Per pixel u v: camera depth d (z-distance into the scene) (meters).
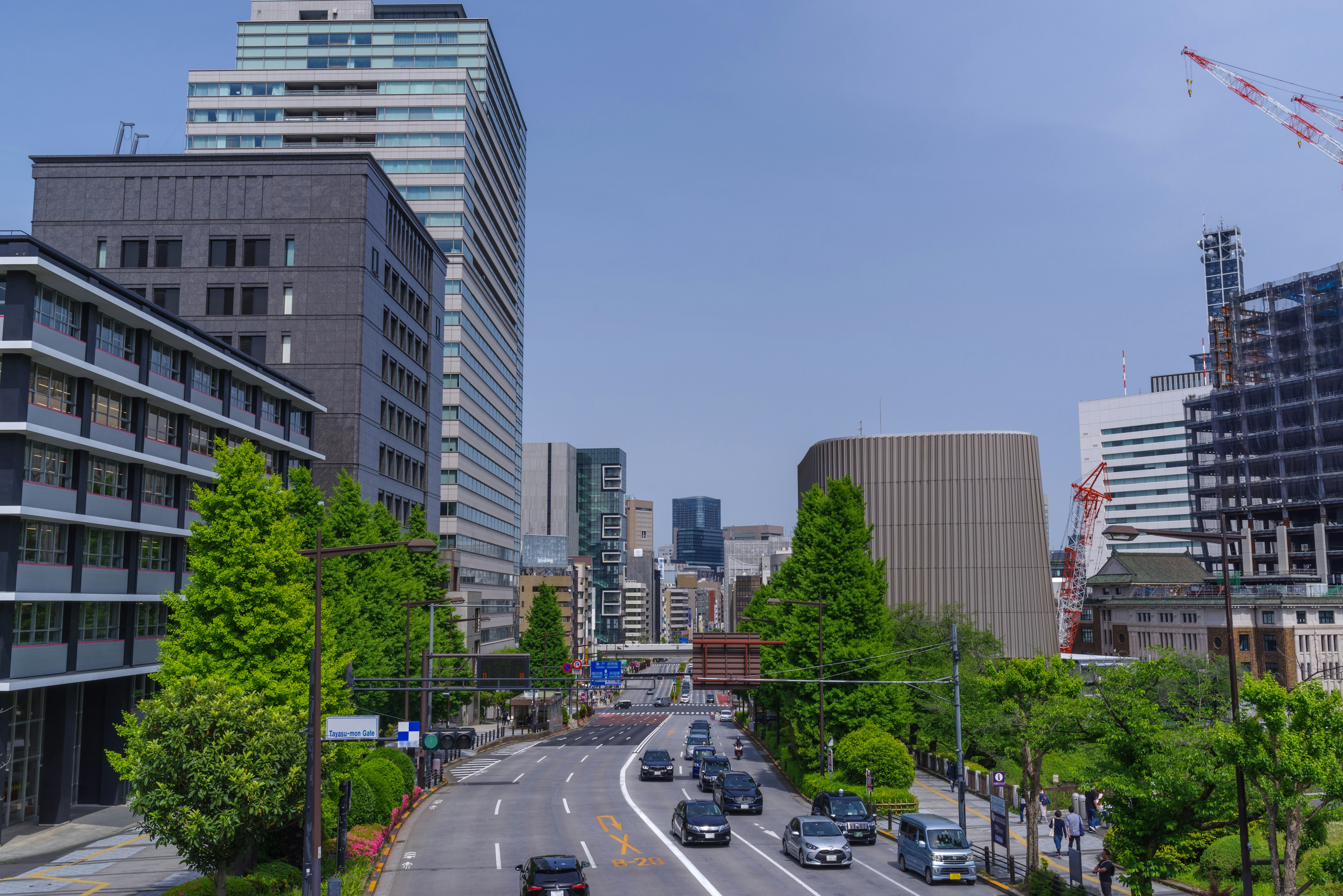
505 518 129.88
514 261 140.62
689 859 35.34
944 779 60.19
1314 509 129.38
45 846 36.22
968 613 78.75
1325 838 24.14
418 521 71.69
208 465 51.56
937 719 59.72
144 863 33.22
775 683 59.47
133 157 73.38
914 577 83.00
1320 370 128.75
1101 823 30.17
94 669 41.97
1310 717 22.05
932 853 31.56
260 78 108.06
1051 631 82.81
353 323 72.19
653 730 115.12
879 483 84.75
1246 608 90.25
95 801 44.25
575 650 172.50
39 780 40.44
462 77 107.19
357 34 110.12
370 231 74.25
